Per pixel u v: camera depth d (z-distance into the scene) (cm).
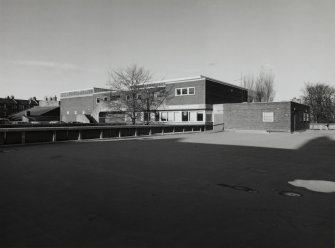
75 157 1195
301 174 857
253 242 387
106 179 774
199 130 3581
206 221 463
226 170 913
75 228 434
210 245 378
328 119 6756
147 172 874
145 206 540
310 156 1252
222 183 735
